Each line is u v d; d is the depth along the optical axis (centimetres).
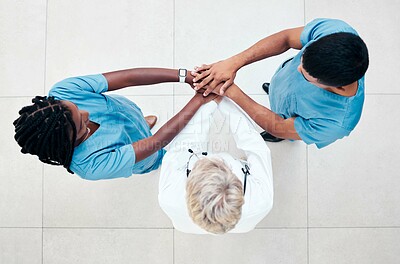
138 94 193
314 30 118
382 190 190
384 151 190
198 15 194
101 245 193
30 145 103
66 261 194
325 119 122
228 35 193
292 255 190
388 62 191
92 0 197
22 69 198
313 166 191
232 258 190
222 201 99
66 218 194
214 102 136
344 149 191
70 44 197
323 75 98
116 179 193
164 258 191
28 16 199
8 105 197
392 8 192
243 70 191
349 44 94
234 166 120
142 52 195
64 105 103
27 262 195
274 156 191
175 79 135
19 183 196
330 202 190
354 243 190
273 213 191
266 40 130
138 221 192
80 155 114
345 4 192
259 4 193
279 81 143
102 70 196
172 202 116
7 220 196
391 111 190
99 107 124
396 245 190
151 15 196
